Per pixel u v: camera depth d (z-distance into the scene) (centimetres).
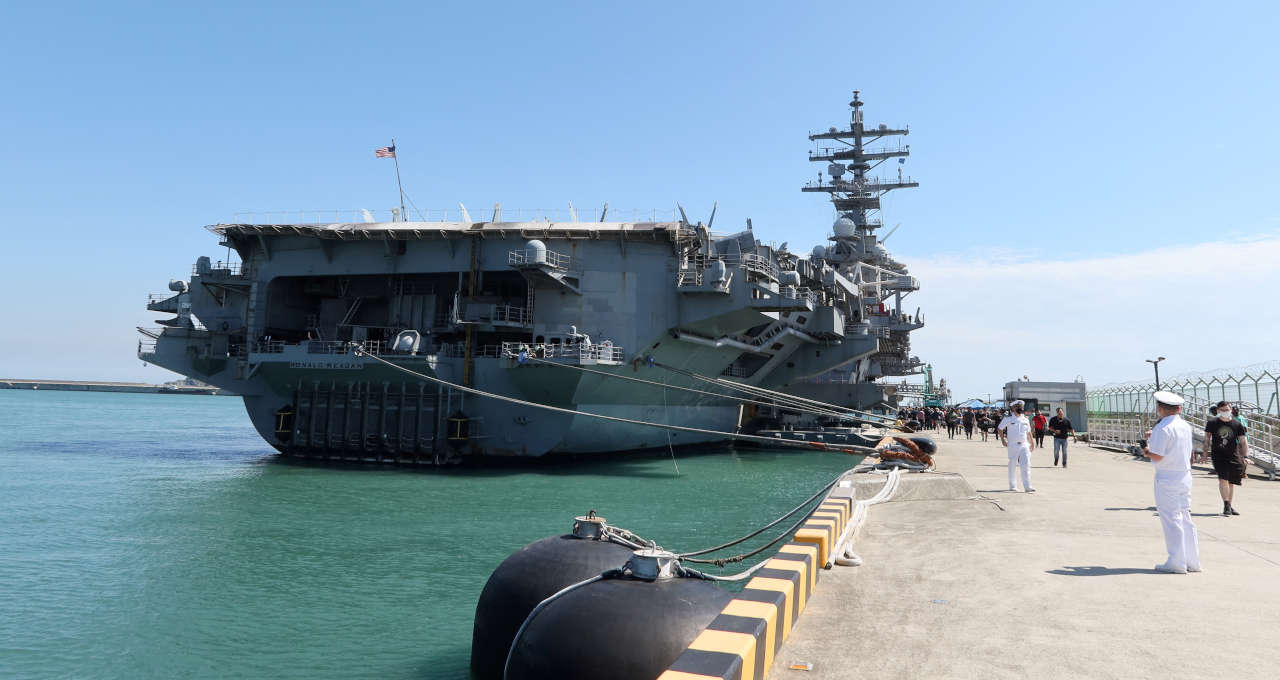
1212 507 1270
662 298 3253
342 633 1010
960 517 1119
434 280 3581
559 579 698
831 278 4006
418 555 1504
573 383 3075
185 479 2772
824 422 5097
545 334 3119
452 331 3344
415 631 1018
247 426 7919
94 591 1227
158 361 3569
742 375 4322
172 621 1064
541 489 2575
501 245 3262
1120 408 3850
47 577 1318
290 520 1920
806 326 4231
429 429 3212
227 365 3631
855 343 4638
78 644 971
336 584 1270
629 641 546
